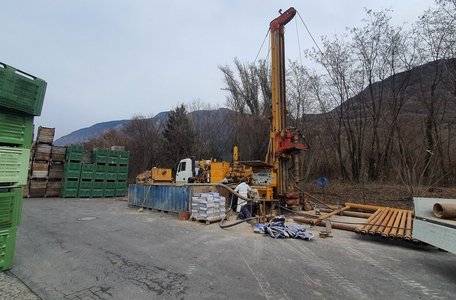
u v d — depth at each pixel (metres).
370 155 20.56
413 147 16.88
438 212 5.27
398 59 19.56
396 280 4.71
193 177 17.06
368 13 20.28
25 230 8.40
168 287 4.32
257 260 5.68
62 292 4.14
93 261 5.56
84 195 19.58
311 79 23.47
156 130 41.00
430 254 6.30
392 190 15.84
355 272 5.05
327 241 7.42
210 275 4.82
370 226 7.79
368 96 21.12
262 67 28.30
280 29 12.44
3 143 5.00
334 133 22.55
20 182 5.14
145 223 9.86
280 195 11.92
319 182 17.38
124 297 3.98
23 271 4.98
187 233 8.23
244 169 14.05
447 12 15.86
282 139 11.80
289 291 4.18
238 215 10.79
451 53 15.70
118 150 22.08
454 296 4.13
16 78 4.95
